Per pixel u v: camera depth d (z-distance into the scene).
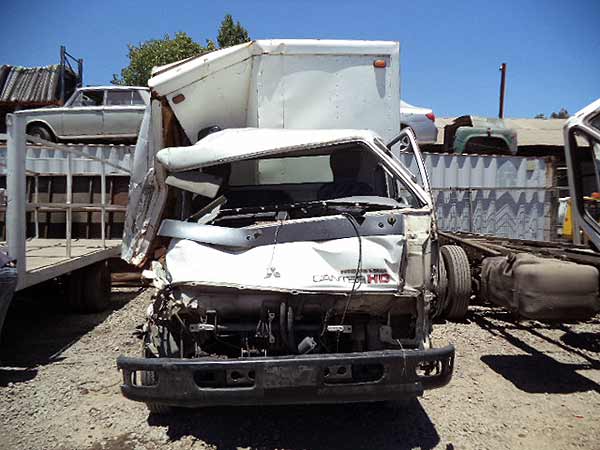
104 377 4.57
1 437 3.48
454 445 3.41
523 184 11.83
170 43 24.80
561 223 13.74
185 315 3.28
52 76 17.72
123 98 11.28
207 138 4.02
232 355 3.36
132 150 9.01
